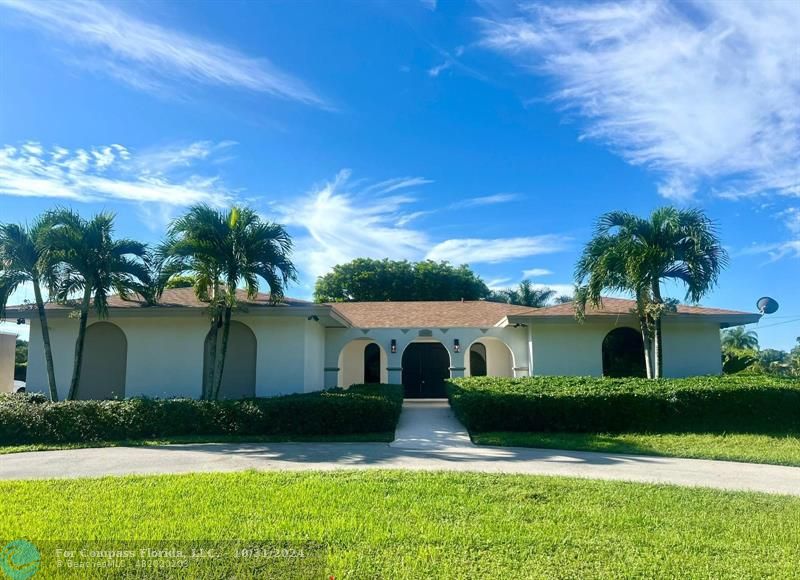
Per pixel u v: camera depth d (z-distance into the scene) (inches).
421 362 1020.5
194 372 647.8
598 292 621.0
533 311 756.6
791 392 507.5
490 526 224.4
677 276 615.5
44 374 647.8
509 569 180.2
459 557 190.4
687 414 503.8
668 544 205.9
